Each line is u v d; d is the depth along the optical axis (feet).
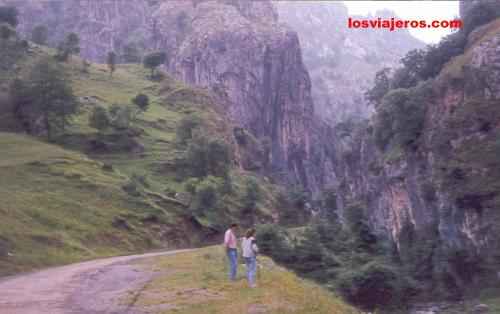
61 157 233.96
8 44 406.82
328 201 458.91
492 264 226.99
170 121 399.44
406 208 333.21
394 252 254.68
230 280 71.87
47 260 119.75
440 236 280.51
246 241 68.33
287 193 416.05
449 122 298.56
